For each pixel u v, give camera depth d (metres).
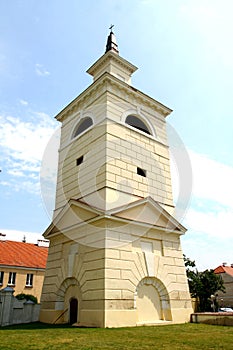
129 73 21.39
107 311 11.12
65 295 13.98
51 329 10.69
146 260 13.45
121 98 17.59
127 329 10.35
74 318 12.99
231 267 51.19
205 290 29.89
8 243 34.53
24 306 15.21
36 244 37.19
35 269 31.36
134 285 12.52
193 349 6.35
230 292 45.69
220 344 7.00
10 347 6.60
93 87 18.03
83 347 6.58
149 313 12.74
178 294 14.16
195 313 13.93
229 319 12.14
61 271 14.45
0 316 14.02
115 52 22.45
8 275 29.67
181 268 15.00
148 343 7.18
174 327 11.23
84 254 13.19
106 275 11.66
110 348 6.45
